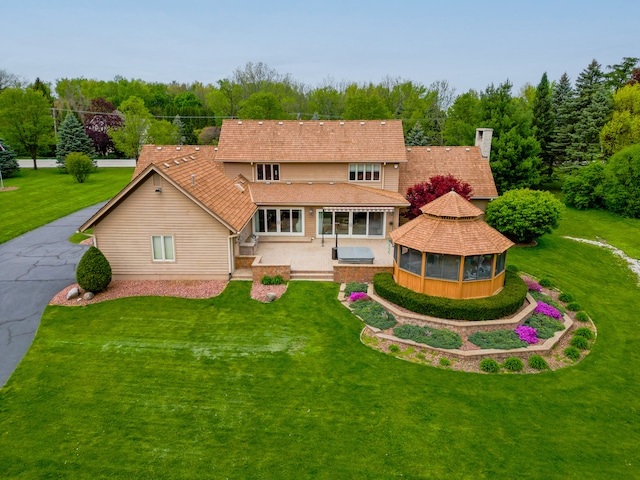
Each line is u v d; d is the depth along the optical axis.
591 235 38.91
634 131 50.38
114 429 14.04
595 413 15.42
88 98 103.94
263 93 70.94
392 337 19.61
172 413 14.83
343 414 14.93
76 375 16.75
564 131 54.31
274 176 35.41
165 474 12.36
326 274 26.20
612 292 27.00
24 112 64.19
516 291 22.39
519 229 32.94
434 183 32.62
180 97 114.12
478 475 12.55
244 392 15.98
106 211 24.14
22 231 35.31
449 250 21.16
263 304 22.80
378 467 12.75
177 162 26.55
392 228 32.81
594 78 54.81
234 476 12.34
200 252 25.25
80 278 22.91
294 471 12.55
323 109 95.94
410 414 14.98
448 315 20.84
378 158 34.25
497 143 45.84
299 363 17.83
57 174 63.97
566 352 19.16
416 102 90.38
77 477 12.18
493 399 15.94
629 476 12.65
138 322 20.83
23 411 14.74
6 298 23.14
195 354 18.33
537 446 13.73
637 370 18.39
